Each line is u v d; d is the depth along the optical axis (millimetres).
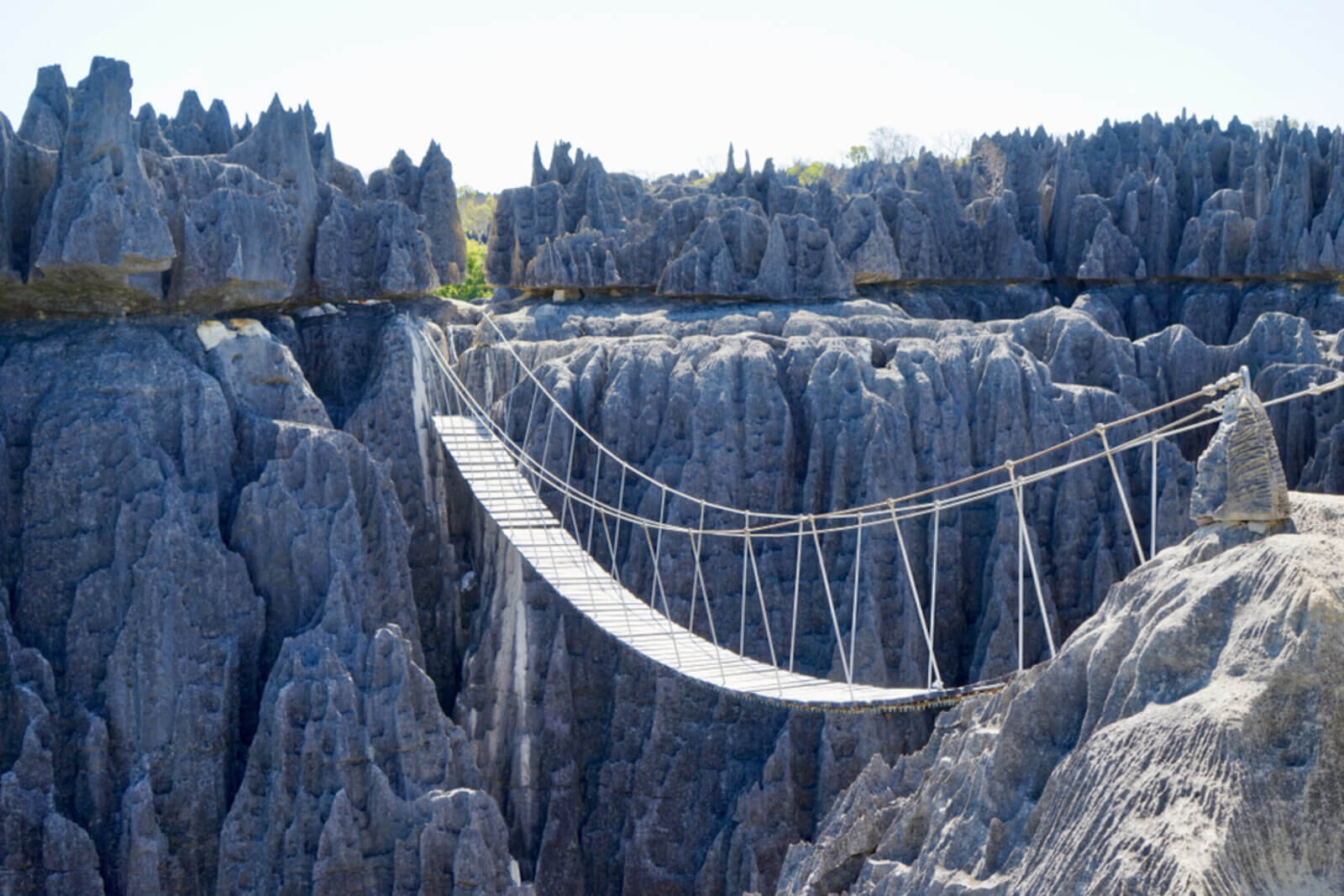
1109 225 96750
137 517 57625
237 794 55250
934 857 30422
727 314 82625
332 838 52812
